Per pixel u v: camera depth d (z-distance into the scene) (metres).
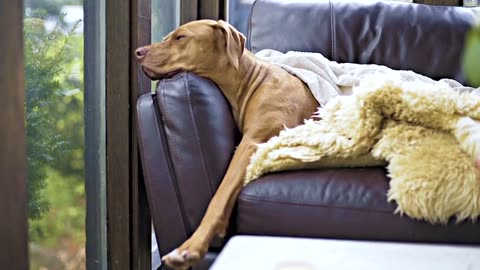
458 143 1.38
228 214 1.47
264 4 2.18
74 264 1.64
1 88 0.96
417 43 2.06
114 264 1.80
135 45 1.73
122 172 1.76
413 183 1.31
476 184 1.30
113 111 1.75
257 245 1.11
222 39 1.74
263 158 1.48
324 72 1.90
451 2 2.34
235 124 1.74
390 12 2.11
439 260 1.03
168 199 1.58
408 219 1.33
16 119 1.00
